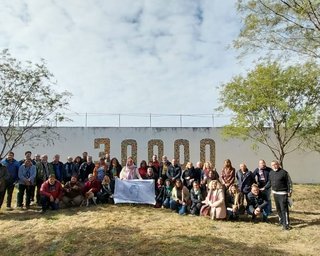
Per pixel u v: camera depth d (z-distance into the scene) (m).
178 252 9.84
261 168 13.41
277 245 10.36
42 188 13.86
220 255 9.59
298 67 19.08
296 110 19.05
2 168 13.61
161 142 23.25
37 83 18.70
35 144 22.19
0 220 12.87
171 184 14.66
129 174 15.38
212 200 13.13
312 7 13.30
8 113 18.42
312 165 23.22
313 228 12.04
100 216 13.09
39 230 11.79
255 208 12.94
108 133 23.08
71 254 10.30
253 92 19.28
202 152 23.28
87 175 15.30
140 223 12.36
